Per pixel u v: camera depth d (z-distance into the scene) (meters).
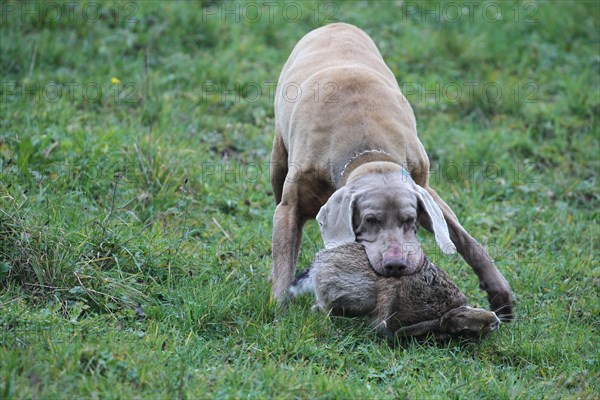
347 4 17.64
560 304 9.70
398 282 8.07
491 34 17.22
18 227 8.65
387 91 9.62
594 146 14.37
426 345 8.25
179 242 9.52
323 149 9.20
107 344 7.37
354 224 8.54
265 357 7.66
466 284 9.84
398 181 8.52
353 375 7.55
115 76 14.36
